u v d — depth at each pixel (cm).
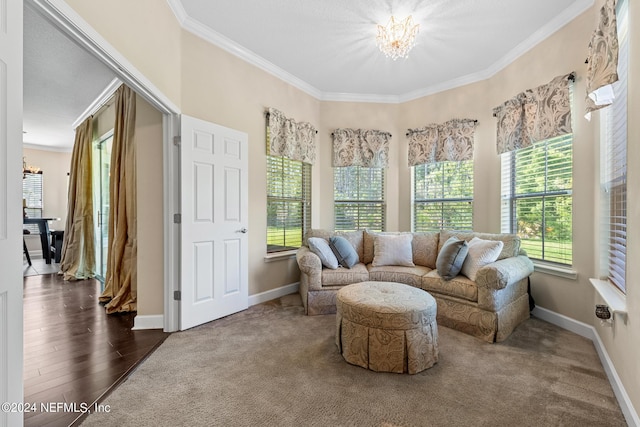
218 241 294
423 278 298
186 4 253
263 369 200
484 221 369
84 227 453
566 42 266
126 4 185
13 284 106
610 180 217
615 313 176
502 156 346
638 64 148
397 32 273
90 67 316
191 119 271
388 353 196
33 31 254
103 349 229
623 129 189
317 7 255
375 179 448
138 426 147
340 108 437
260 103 349
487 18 267
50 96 391
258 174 349
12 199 105
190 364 207
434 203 417
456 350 228
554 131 269
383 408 160
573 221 263
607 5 178
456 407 161
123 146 325
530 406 162
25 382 185
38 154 662
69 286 413
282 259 382
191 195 271
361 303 207
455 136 383
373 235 377
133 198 315
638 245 145
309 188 426
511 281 243
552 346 234
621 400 161
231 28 287
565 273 266
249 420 151
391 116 446
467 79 379
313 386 181
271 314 310
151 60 219
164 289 266
